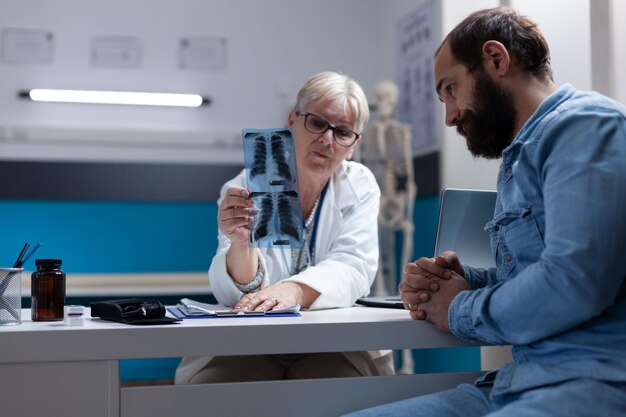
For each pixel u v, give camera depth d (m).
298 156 1.73
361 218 1.75
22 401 1.05
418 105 3.76
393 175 3.53
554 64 1.87
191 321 1.19
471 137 1.26
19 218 3.79
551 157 1.05
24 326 1.13
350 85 1.75
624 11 1.67
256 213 1.42
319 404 1.16
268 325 1.12
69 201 3.83
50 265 1.25
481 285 1.37
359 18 4.29
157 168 3.91
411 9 3.82
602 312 1.02
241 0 4.12
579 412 0.93
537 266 1.01
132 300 1.25
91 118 3.93
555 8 1.86
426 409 1.09
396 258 3.90
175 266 3.92
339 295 1.54
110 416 1.08
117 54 3.96
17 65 3.85
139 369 3.74
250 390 1.13
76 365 1.07
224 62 4.09
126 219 3.88
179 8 4.04
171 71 4.02
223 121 4.07
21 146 3.83
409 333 1.20
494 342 1.11
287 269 1.73
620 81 1.66
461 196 1.51
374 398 1.19
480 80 1.22
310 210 1.77
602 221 0.97
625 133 1.02
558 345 1.03
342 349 1.16
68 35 3.91
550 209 1.02
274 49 4.16
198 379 1.49
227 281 1.56
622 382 0.96
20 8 3.87
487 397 1.12
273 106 4.14
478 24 1.23
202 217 3.96
